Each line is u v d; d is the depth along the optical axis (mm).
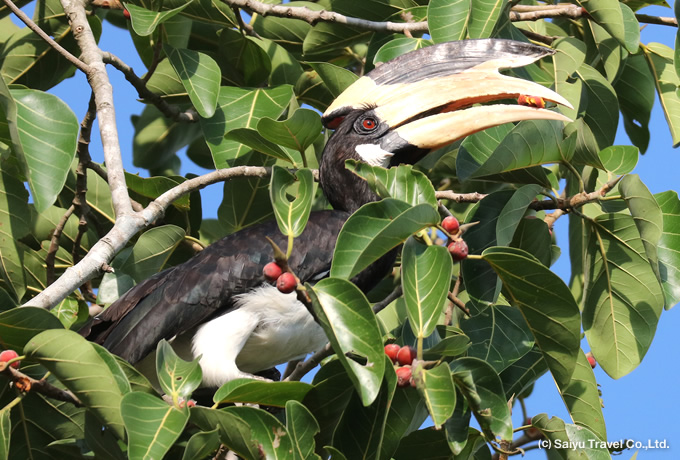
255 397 7512
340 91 11234
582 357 8820
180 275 9539
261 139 9688
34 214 10750
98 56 9781
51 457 7910
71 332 6684
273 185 7039
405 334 8773
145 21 10133
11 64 11695
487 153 10008
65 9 10133
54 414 7797
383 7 11805
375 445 7289
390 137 10422
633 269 9453
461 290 10203
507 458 8055
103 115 9289
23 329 7113
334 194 10641
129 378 7402
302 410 7004
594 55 11648
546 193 9312
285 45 12383
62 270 10852
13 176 9547
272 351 9844
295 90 11852
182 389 6859
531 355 9617
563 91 10602
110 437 7379
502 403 7305
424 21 11500
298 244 9797
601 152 9531
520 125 8961
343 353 6633
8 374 6965
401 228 7012
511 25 10875
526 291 7875
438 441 8016
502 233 8609
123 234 8555
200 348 9367
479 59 10273
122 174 8945
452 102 10250
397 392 7383
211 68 10500
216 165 10227
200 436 6453
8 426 7000
